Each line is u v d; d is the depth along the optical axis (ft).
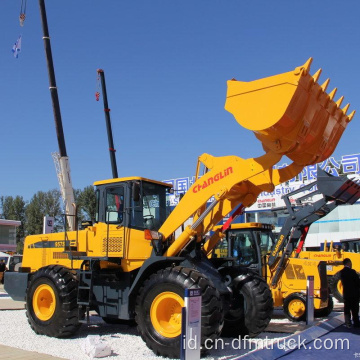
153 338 20.90
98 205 26.27
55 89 56.34
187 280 20.56
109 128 59.11
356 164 76.18
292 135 20.83
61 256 28.71
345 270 29.25
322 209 34.96
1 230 127.24
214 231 27.07
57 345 23.29
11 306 42.86
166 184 26.71
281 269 35.55
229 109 21.20
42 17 56.75
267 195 86.17
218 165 23.41
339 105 23.47
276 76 20.11
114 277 24.35
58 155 55.88
